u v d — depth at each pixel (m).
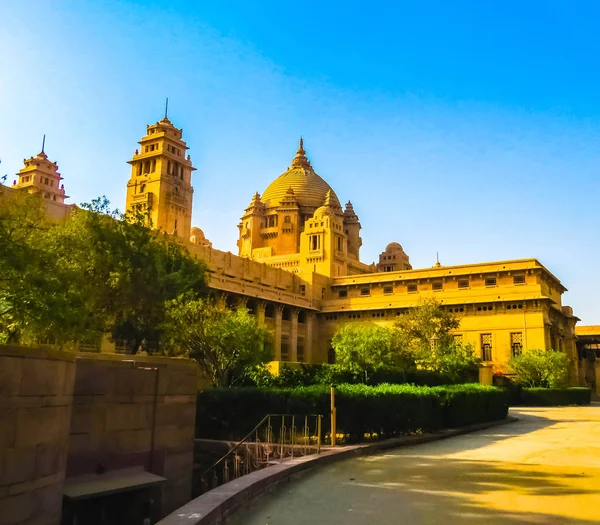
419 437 26.38
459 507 12.70
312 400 23.94
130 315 36.94
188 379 19.92
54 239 28.31
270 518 12.13
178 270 42.53
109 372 16.89
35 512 11.88
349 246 137.38
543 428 34.03
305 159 141.88
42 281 20.12
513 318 79.00
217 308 40.44
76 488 14.90
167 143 105.00
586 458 20.59
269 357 43.78
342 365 50.75
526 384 68.19
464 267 84.62
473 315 82.00
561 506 12.73
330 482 15.95
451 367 57.00
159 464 18.30
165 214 100.69
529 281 79.50
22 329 21.98
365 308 89.12
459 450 23.09
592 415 46.66
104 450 16.48
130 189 104.06
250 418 25.61
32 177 119.50
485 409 36.31
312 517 12.12
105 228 33.53
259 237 129.38
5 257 19.09
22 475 11.58
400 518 11.84
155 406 18.36
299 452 21.56
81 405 15.93
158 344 40.12
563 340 91.56
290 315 86.44
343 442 23.34
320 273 99.19
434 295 85.75
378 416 24.72
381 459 20.38
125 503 16.48
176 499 18.84
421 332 62.03
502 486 15.11
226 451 24.06
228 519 11.81
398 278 90.00
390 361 52.09
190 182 109.06
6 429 11.26
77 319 22.28
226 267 80.62
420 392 28.44
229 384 41.28
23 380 11.70
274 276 90.38
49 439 12.41
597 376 112.44
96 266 31.95
